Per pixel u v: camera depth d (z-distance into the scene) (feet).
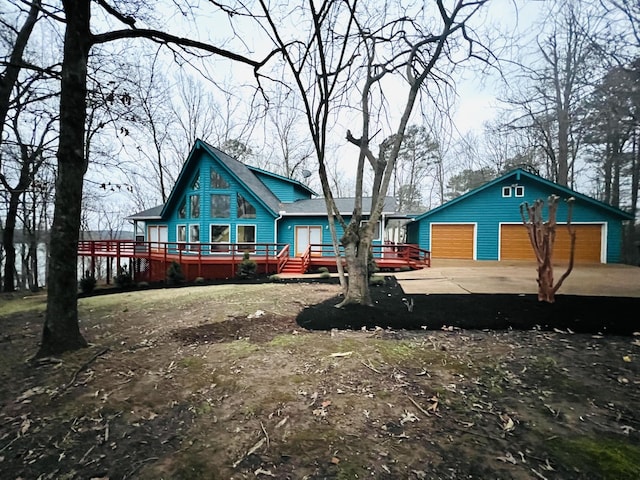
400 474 6.71
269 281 38.45
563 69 42.91
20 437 8.52
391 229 99.14
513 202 49.37
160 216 59.41
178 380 11.49
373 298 23.36
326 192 21.66
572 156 62.49
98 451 7.88
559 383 10.52
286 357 13.19
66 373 12.30
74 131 14.52
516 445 7.51
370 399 9.74
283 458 7.33
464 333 15.90
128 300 28.81
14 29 22.40
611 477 6.45
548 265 19.93
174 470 7.09
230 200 54.85
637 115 34.12
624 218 44.50
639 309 17.83
